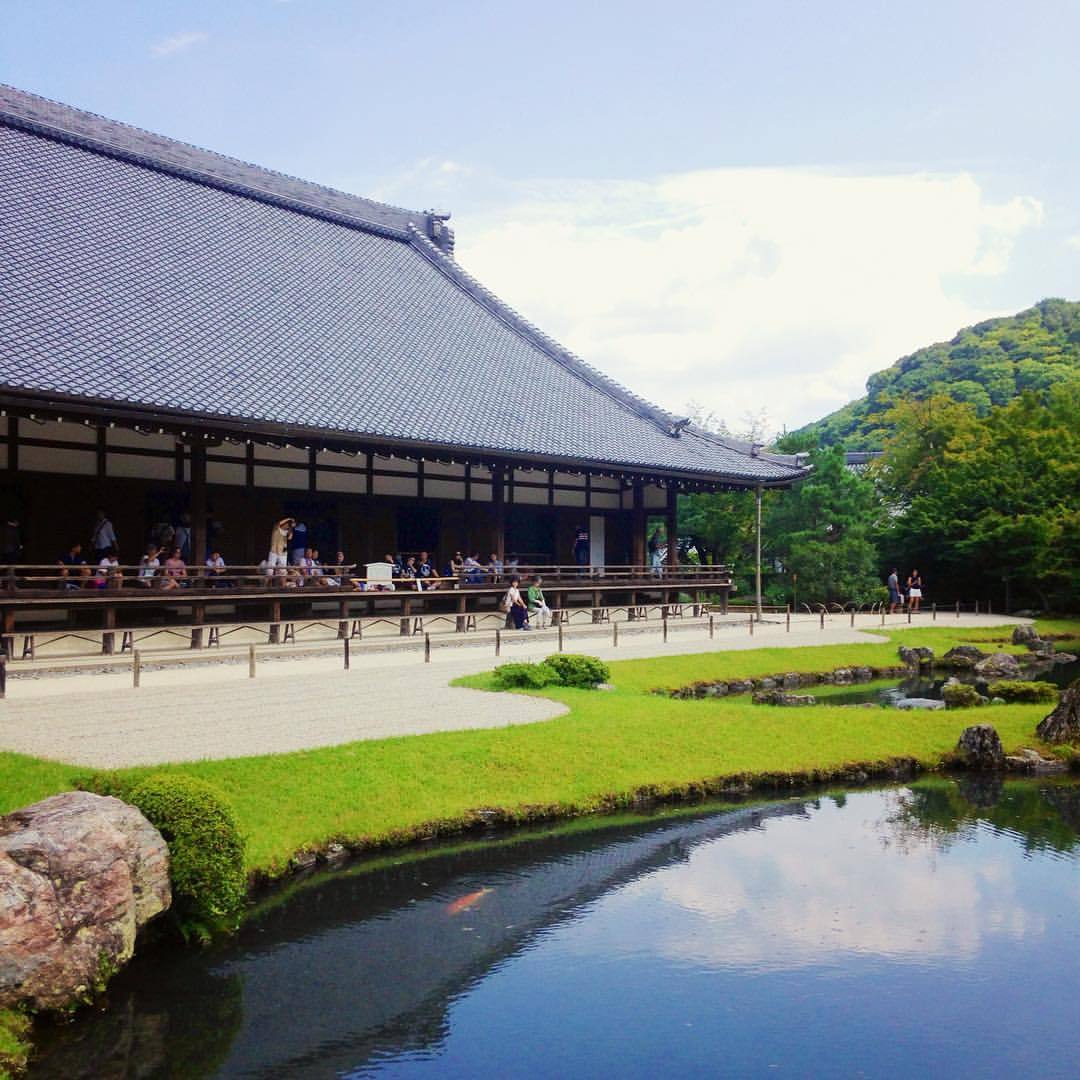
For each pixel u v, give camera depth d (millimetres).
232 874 11031
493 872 13289
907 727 21078
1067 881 13242
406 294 40000
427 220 46562
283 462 30500
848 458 97625
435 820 14555
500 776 16062
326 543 31922
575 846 14367
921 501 58031
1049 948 11156
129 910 9836
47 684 21062
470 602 35000
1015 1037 9266
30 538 25422
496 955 10898
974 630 42938
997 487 53750
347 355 32344
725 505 57938
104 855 9664
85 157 34875
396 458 33625
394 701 19984
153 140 37094
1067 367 105562
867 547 55500
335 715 18344
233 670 24078
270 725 17203
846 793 17562
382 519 33500
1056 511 51438
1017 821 15922
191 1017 9461
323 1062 8797
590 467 34844
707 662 28953
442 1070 8664
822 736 19984
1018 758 19391
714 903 12398
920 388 116438
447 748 16516
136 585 27281
